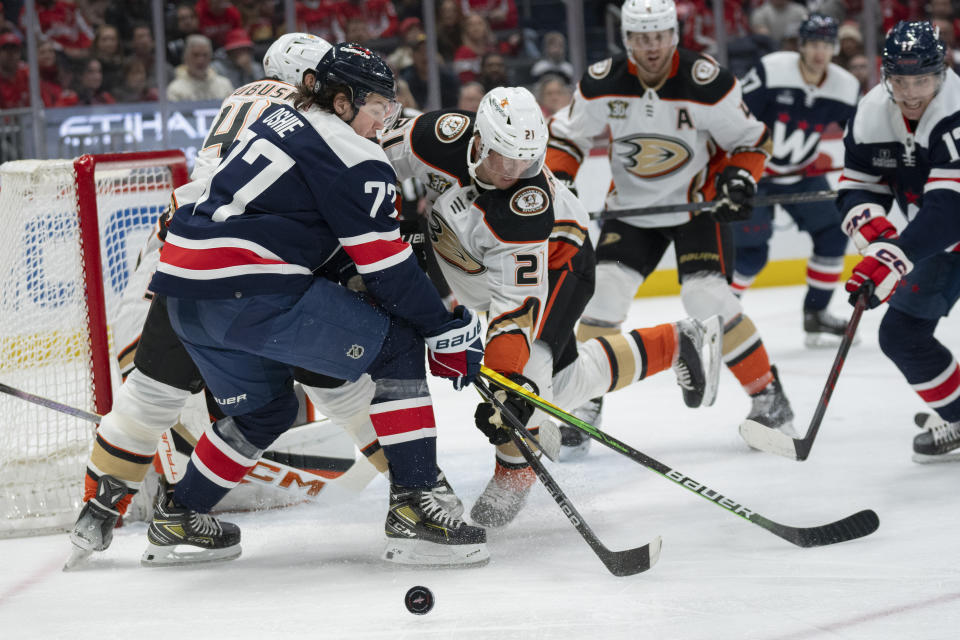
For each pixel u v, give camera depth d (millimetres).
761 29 22250
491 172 7629
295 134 7043
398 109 7461
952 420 9695
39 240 9297
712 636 6098
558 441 7434
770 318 19078
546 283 8016
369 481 9367
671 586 6977
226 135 8008
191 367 7766
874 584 6852
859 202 9664
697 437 11469
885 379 13852
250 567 7871
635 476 10000
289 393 7875
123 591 7402
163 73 22203
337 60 7062
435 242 8492
